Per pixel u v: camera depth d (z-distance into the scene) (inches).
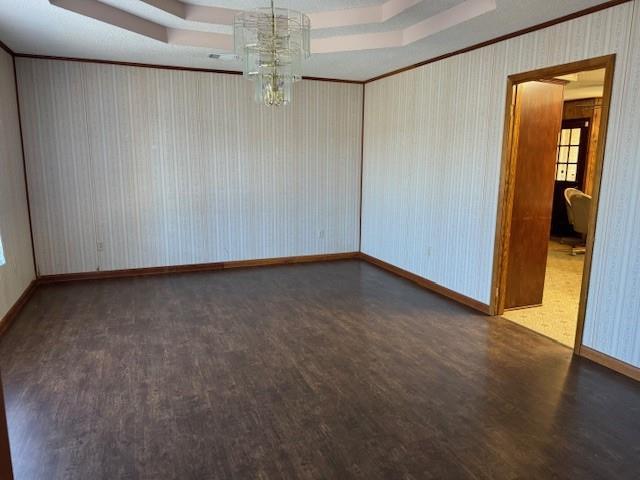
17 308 162.7
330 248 253.9
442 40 155.2
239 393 109.2
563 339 143.2
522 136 157.3
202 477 80.6
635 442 91.0
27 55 181.9
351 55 179.5
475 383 114.6
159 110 206.1
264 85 123.8
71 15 130.6
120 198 206.1
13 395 107.2
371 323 156.0
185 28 164.2
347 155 248.1
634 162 112.7
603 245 121.9
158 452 87.2
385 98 223.8
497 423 97.3
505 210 157.2
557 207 327.9
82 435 92.2
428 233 196.7
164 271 219.6
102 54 182.7
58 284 198.1
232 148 222.1
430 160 192.1
